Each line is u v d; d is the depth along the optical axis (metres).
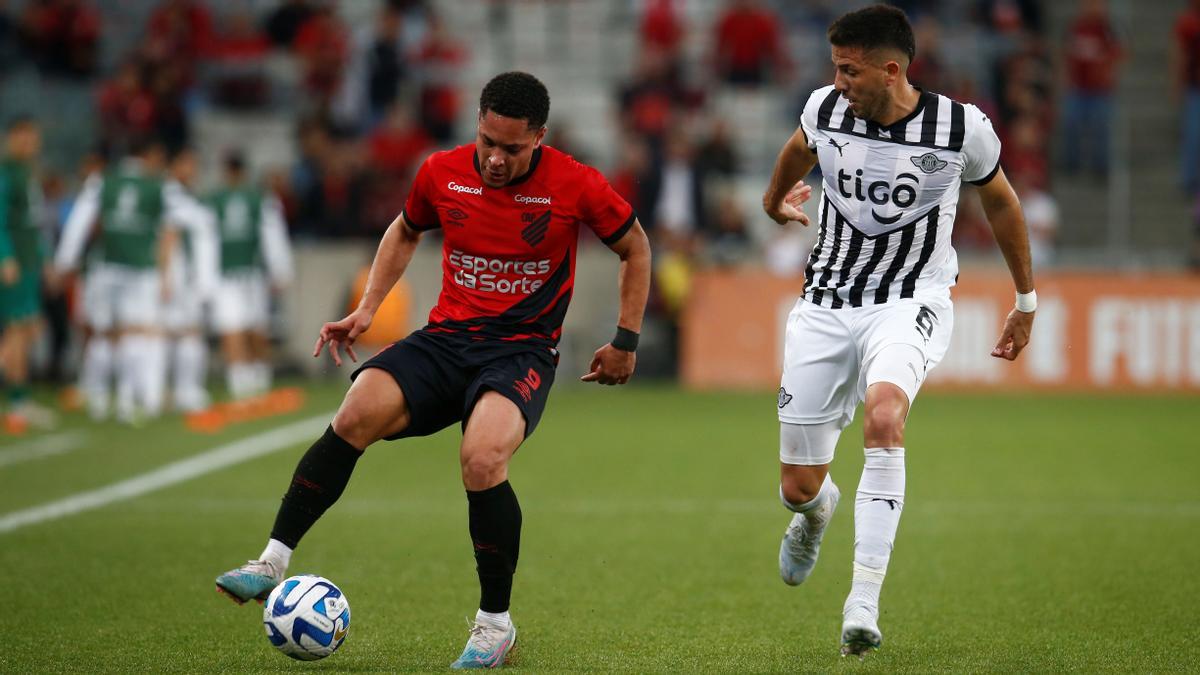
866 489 17.00
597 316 64.56
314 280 64.62
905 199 18.11
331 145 69.62
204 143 76.69
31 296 45.97
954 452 41.00
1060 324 59.62
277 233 52.44
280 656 17.64
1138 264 61.25
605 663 17.38
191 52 77.25
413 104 75.00
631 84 73.12
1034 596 21.94
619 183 67.19
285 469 36.84
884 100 17.75
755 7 77.06
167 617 20.09
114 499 31.88
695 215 67.44
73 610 20.55
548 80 82.12
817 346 18.67
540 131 17.34
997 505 31.62
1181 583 22.86
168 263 47.66
